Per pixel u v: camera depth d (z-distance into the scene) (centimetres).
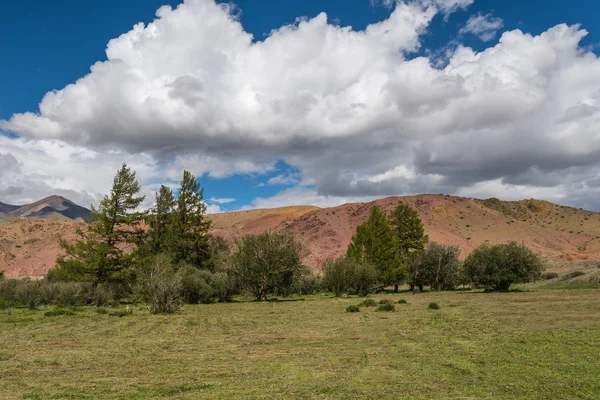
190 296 4456
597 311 2325
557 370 1023
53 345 1627
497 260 5112
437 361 1172
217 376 1042
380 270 5906
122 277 4716
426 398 820
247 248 4912
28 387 960
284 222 14888
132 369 1148
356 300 4319
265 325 2244
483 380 950
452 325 1958
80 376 1068
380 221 6144
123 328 2205
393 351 1352
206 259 6119
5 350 1512
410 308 3062
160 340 1734
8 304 3878
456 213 14250
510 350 1292
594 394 823
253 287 4825
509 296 4006
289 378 1005
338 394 855
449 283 6028
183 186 6162
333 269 5175
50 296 3928
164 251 5769
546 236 13125
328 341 1614
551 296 3728
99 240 5041
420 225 6988
